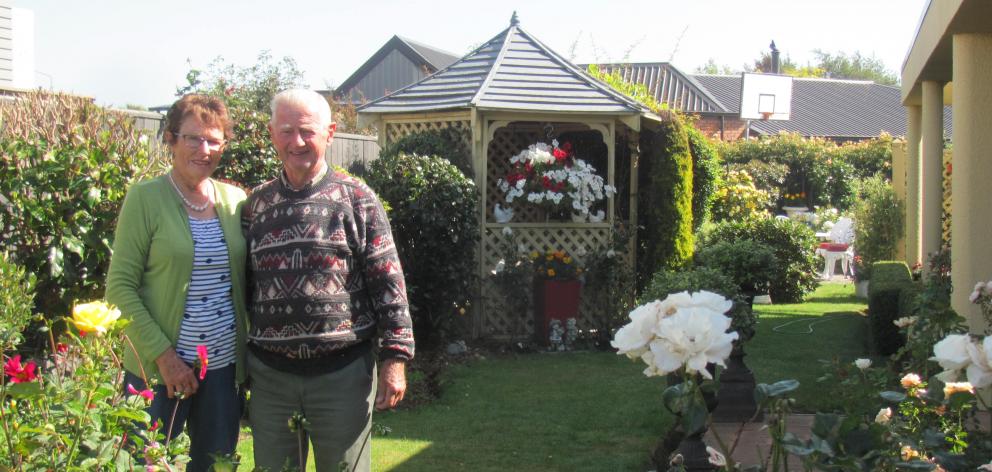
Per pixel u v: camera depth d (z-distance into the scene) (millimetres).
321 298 3230
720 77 36031
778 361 8336
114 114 6266
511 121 9617
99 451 2512
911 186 11898
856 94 35906
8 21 12383
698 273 6043
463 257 8836
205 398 3375
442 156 9398
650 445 5660
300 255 3229
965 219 6230
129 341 3135
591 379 7699
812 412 6246
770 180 22438
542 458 5402
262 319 3301
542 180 9484
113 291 3254
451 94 9789
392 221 8508
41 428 2400
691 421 2203
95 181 5008
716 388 2285
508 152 10875
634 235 10094
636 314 2215
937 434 2693
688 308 2201
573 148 10945
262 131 7680
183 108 3336
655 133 9938
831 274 16500
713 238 13336
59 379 2852
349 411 3324
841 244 16297
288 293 3229
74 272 5023
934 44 6938
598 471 5133
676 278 5984
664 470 5023
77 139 5297
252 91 15992
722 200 16547
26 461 2461
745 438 5566
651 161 10023
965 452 3199
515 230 9602
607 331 9539
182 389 3244
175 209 3355
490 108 9297
